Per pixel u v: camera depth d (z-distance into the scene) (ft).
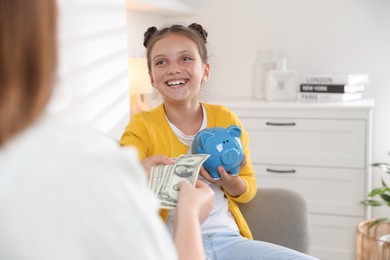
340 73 9.80
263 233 5.29
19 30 1.54
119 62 6.27
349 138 8.34
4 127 1.55
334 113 8.34
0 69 1.53
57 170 1.64
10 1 1.53
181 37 5.15
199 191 2.77
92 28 5.44
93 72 5.47
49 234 1.58
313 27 9.84
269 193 5.37
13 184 1.58
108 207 1.68
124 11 6.42
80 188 1.65
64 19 4.81
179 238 2.44
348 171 8.40
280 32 10.02
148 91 7.30
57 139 1.69
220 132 4.78
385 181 9.62
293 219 5.23
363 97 9.68
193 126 5.28
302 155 8.59
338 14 9.67
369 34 9.55
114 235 1.67
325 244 8.65
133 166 1.84
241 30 10.21
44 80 1.61
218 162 4.66
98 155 1.74
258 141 8.79
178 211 2.60
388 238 7.54
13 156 1.61
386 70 9.53
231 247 4.69
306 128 8.51
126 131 5.15
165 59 5.12
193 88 5.14
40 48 1.59
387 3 9.39
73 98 4.96
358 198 8.39
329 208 8.55
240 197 5.10
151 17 9.61
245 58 10.27
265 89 9.63
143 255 1.73
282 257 4.41
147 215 1.80
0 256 1.57
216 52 10.39
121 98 6.36
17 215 1.56
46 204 1.59
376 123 9.65
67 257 1.59
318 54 9.87
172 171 4.21
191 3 10.11
